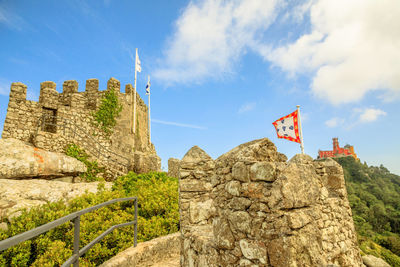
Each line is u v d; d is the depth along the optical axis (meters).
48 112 15.95
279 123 8.75
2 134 13.55
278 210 1.78
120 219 5.91
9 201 7.09
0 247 1.19
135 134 20.64
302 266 1.60
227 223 2.32
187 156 4.46
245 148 2.42
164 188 7.99
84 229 5.30
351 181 107.44
